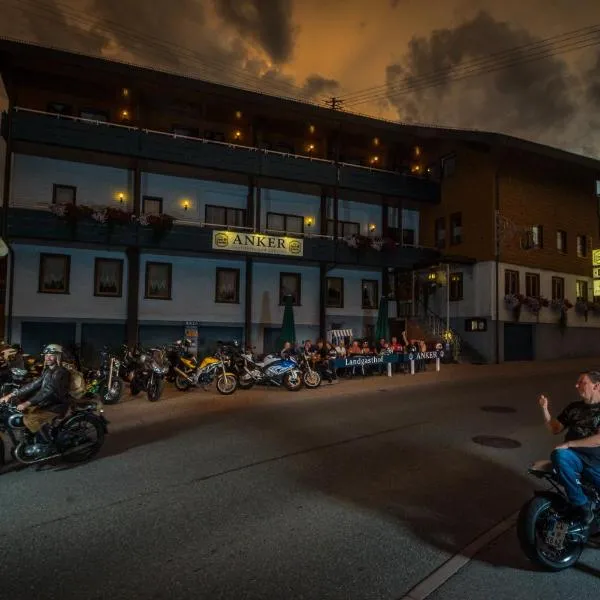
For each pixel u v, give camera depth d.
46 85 19.66
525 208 25.61
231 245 20.89
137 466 7.08
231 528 4.95
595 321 28.94
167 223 19.61
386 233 26.59
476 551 4.46
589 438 4.10
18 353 12.70
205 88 20.20
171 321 21.55
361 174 24.09
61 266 19.92
